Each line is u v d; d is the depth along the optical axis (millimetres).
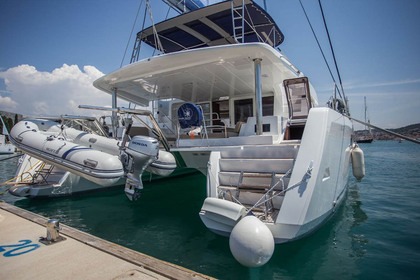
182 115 5332
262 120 5082
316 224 3457
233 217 2959
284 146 3850
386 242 3754
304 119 5480
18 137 5754
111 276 2062
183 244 3717
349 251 3436
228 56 4750
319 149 3299
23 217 3611
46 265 2246
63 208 5695
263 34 7809
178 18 6801
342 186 5191
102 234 4172
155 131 5441
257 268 2961
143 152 4570
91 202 6141
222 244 3678
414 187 8781
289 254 3285
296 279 2762
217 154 4078
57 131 6762
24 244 2691
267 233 2518
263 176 3574
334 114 3977
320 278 2777
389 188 8617
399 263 3104
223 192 3678
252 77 6180
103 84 6770
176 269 2148
